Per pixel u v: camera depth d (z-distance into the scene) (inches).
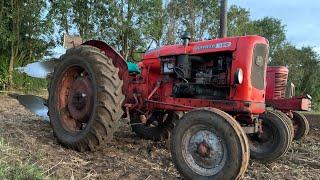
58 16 582.6
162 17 680.4
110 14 627.2
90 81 188.9
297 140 306.0
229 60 173.2
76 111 192.2
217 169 141.3
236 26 918.4
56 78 204.7
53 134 206.8
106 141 179.9
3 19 535.2
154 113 210.1
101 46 207.9
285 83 301.6
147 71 203.0
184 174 148.5
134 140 227.3
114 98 177.3
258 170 180.1
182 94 186.5
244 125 178.4
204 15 824.3
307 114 502.6
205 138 145.0
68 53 200.1
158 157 184.7
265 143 209.6
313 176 173.3
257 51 171.9
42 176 129.7
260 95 173.6
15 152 159.5
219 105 172.9
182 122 150.7
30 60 572.4
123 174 148.9
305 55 1203.2
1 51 560.7
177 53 188.2
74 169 148.9
